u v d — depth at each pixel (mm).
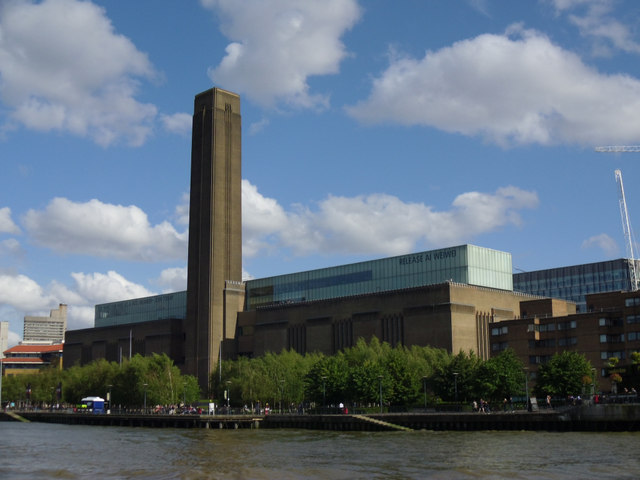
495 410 132625
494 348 184750
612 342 166500
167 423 162000
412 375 156500
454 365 150250
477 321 189750
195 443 111438
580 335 170500
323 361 164625
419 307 190000
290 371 181500
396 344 194125
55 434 139500
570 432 110500
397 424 129125
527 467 74375
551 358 158875
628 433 106062
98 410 198000
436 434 116438
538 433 110562
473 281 195625
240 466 80688
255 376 181625
